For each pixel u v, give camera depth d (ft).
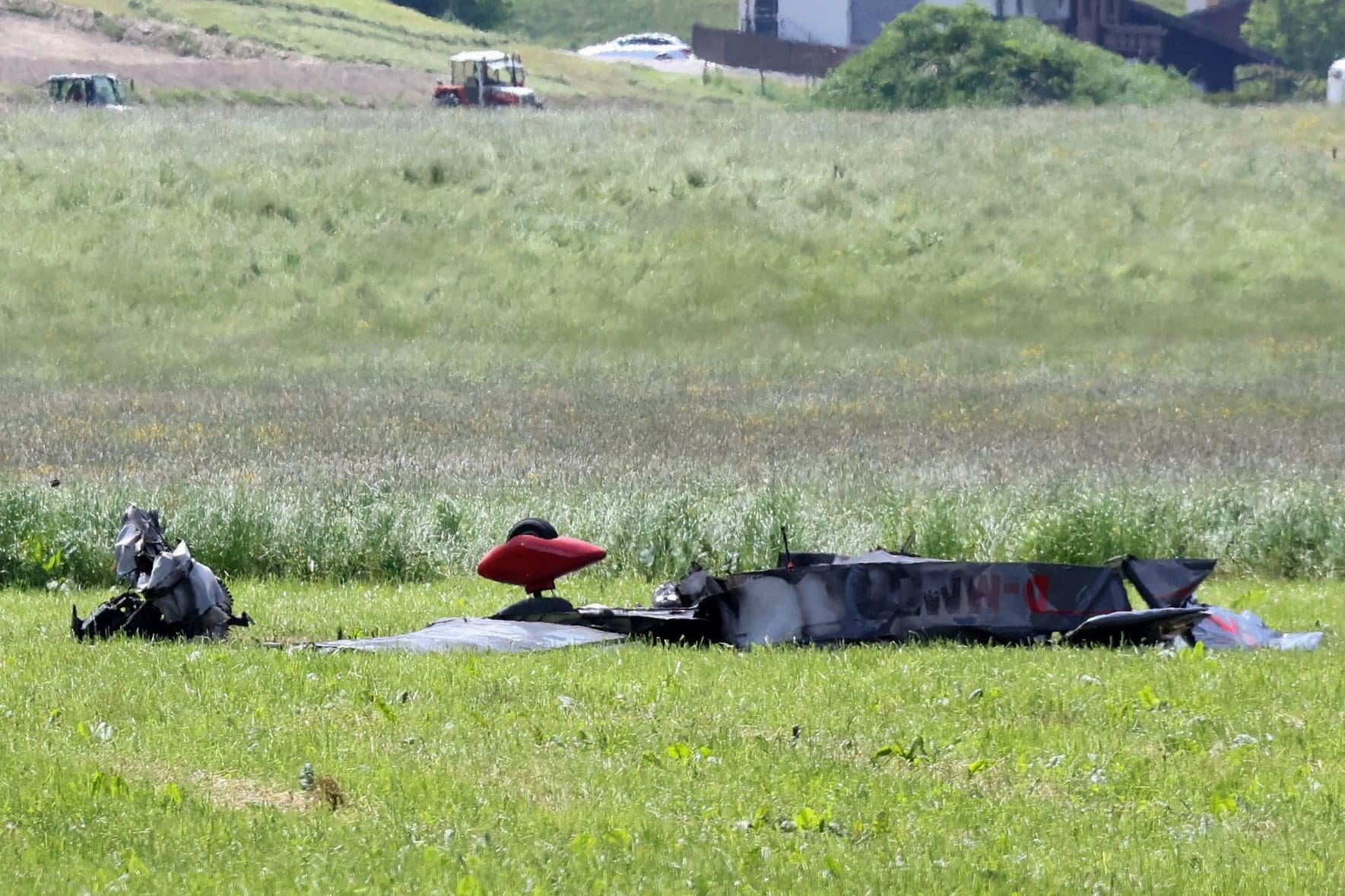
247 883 67.00
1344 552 190.60
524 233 536.42
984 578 130.62
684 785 83.66
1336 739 95.81
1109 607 130.93
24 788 79.25
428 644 124.77
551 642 126.62
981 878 69.87
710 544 181.16
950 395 373.20
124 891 65.57
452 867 69.41
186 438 291.17
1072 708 102.99
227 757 87.40
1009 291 499.10
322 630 139.95
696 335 463.42
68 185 552.41
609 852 72.13
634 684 108.27
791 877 69.62
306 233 529.45
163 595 129.70
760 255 521.65
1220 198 579.48
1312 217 562.25
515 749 90.17
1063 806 81.97
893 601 129.59
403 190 572.10
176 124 647.56
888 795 82.89
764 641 128.36
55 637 131.54
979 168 613.11
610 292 495.00
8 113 652.07
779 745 92.73
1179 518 195.52
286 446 278.26
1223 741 95.55
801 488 218.59
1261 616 154.51
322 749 89.45
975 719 100.32
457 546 188.75
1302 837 76.95
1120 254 528.63
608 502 200.13
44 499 191.11
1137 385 392.06
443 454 265.75
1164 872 71.36
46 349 430.61
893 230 542.57
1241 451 274.77
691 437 295.69
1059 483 219.41
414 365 425.69
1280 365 425.28
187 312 468.75
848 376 410.93
